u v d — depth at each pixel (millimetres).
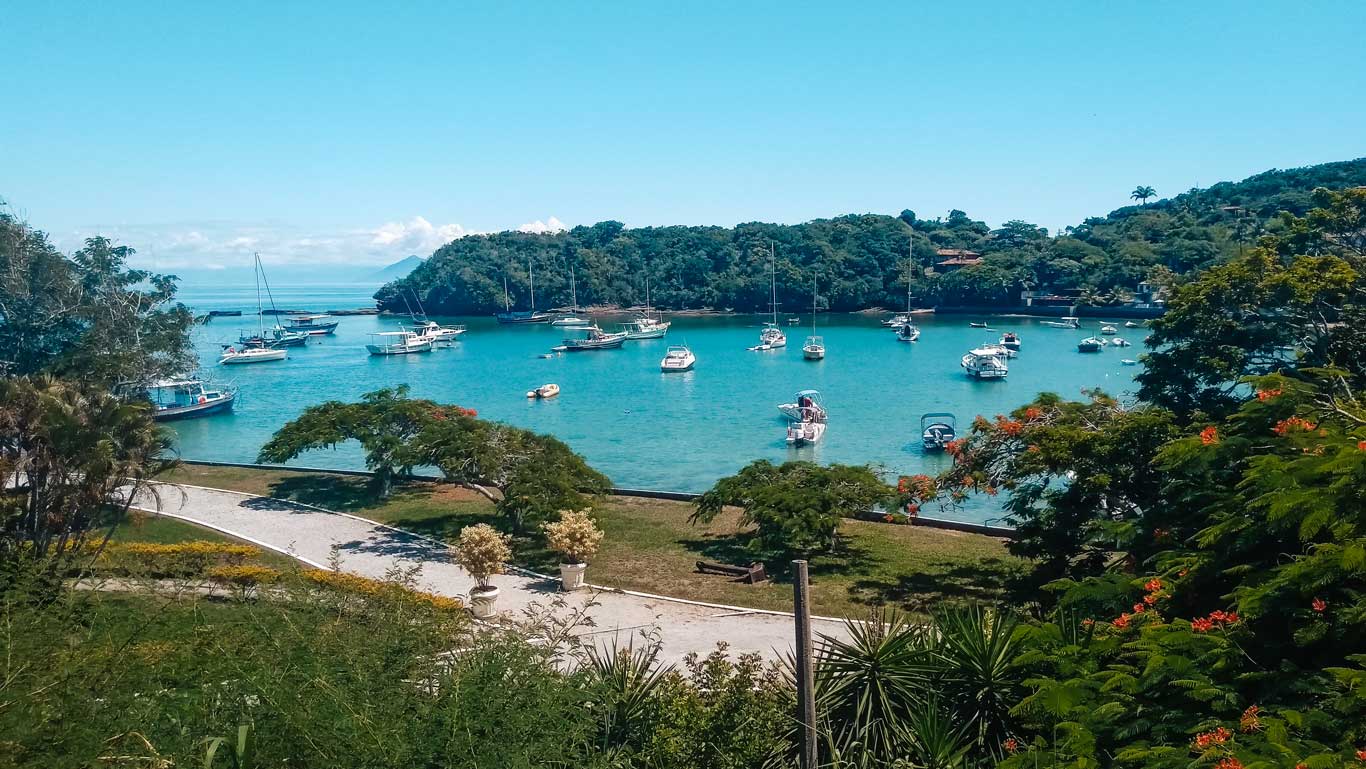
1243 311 24672
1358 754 6941
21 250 53906
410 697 9016
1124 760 8273
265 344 125250
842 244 185250
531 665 9453
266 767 8273
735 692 11000
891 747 10039
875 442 59406
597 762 9289
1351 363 22516
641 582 25203
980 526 31531
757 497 27328
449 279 185125
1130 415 20594
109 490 23688
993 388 82500
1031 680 9711
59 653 9445
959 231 199375
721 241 193875
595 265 187875
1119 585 11781
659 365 106625
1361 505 8906
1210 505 12688
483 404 78875
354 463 51812
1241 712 8555
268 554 27359
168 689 9438
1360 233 27312
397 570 15234
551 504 28172
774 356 113000
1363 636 8578
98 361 51625
